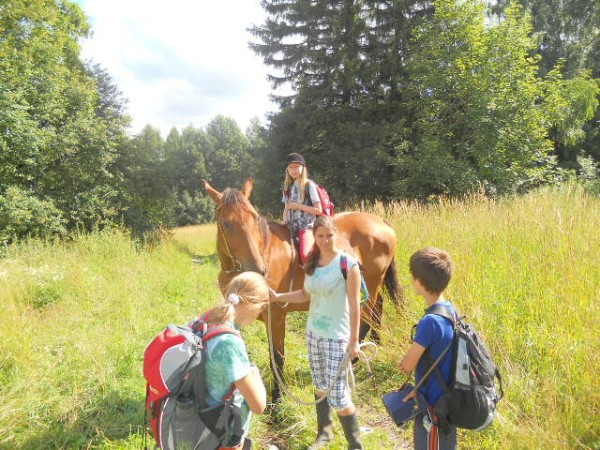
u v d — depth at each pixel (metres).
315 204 4.00
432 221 7.67
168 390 2.00
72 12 17.25
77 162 14.59
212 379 2.04
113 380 4.12
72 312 5.75
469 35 16.28
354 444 3.01
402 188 17.28
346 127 19.95
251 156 24.77
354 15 19.86
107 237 10.60
